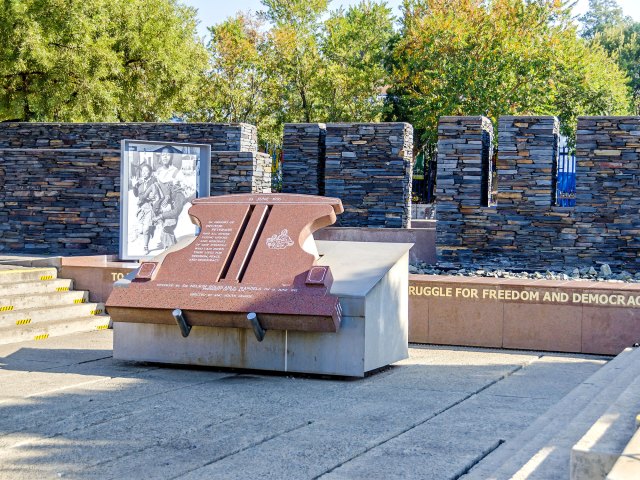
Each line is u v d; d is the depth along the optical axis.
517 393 9.46
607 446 5.16
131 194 15.75
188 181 16.38
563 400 8.45
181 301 10.33
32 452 6.86
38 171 20.73
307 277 10.13
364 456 6.71
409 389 9.67
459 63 43.56
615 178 17.03
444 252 18.27
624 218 17.00
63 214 20.64
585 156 17.19
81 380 10.05
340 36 65.50
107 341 13.19
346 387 9.78
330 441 7.20
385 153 19.69
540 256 17.59
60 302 14.66
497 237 17.89
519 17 44.31
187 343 10.76
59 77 32.00
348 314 10.07
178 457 6.71
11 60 30.58
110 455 6.77
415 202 47.09
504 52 42.75
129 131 23.05
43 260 15.61
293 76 55.09
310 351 10.24
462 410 8.50
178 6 41.28
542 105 42.47
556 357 12.27
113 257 16.19
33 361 11.38
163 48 37.31
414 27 49.47
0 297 13.70
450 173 18.20
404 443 7.12
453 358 12.09
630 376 8.69
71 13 30.86
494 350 12.90
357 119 55.50
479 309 13.10
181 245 11.40
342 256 11.11
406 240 18.73
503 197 17.81
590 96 47.34
